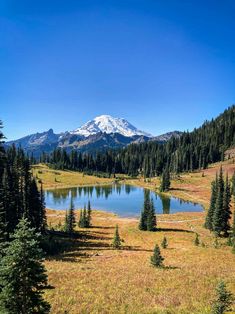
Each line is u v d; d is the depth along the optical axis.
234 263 46.09
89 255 52.00
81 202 141.00
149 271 39.25
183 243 66.38
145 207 83.75
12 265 14.81
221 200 73.38
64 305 26.14
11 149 114.12
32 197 62.34
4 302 14.88
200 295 28.89
